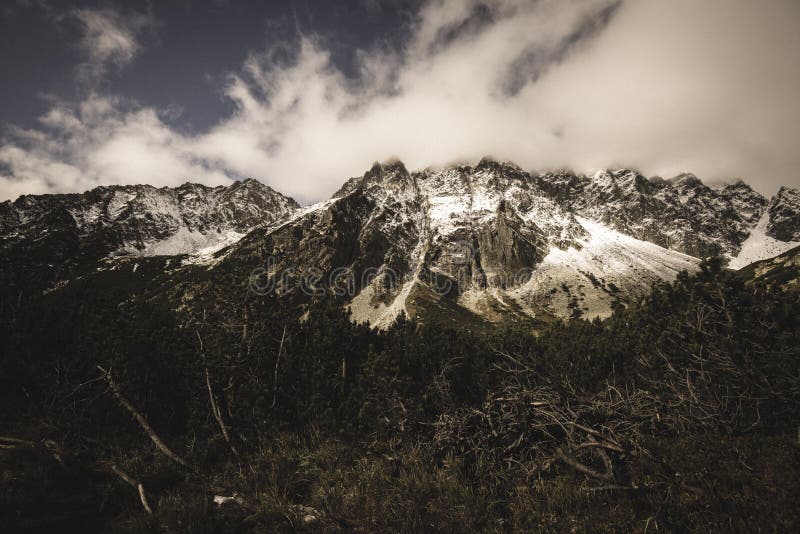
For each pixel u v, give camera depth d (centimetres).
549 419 971
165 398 1432
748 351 1117
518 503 797
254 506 853
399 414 1180
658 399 973
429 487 863
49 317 1677
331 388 1494
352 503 845
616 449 829
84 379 1393
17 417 1233
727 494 661
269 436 1242
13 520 729
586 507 740
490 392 1118
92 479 949
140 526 740
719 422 887
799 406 868
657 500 693
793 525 558
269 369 1530
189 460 1092
